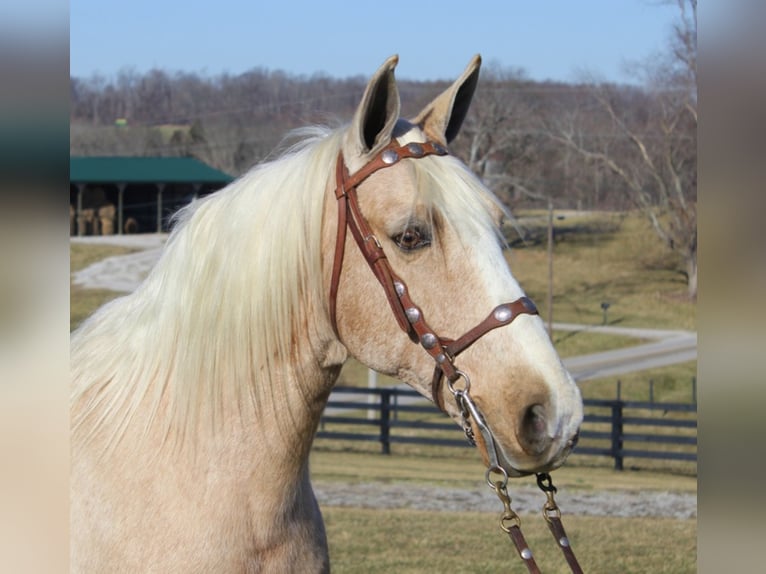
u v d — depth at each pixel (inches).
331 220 96.7
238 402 97.4
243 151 1940.2
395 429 853.8
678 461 657.6
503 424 87.5
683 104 1712.6
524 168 1688.0
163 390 99.8
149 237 1947.6
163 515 94.8
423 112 105.0
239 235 99.7
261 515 96.7
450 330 90.2
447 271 90.6
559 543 94.1
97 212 1977.1
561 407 86.2
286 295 98.0
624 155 1769.2
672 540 336.8
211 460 96.4
